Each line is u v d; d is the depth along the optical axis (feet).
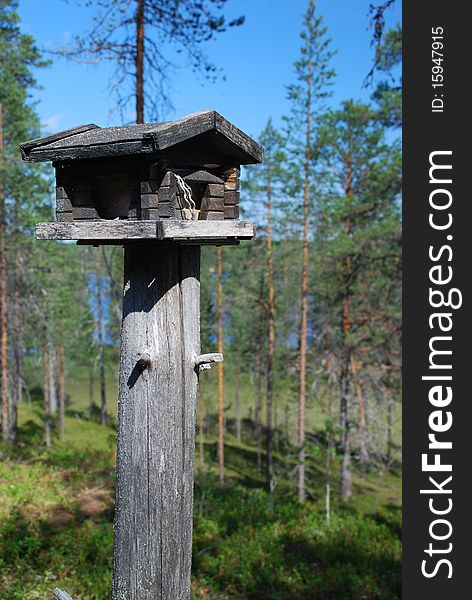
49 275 77.56
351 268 67.67
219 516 45.65
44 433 108.27
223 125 11.36
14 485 43.21
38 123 64.13
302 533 46.24
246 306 91.86
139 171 10.94
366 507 70.03
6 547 31.01
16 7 63.31
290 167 66.85
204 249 80.74
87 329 119.55
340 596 35.76
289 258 75.41
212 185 12.26
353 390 68.95
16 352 72.13
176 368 11.38
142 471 11.39
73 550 32.27
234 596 32.55
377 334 66.28
